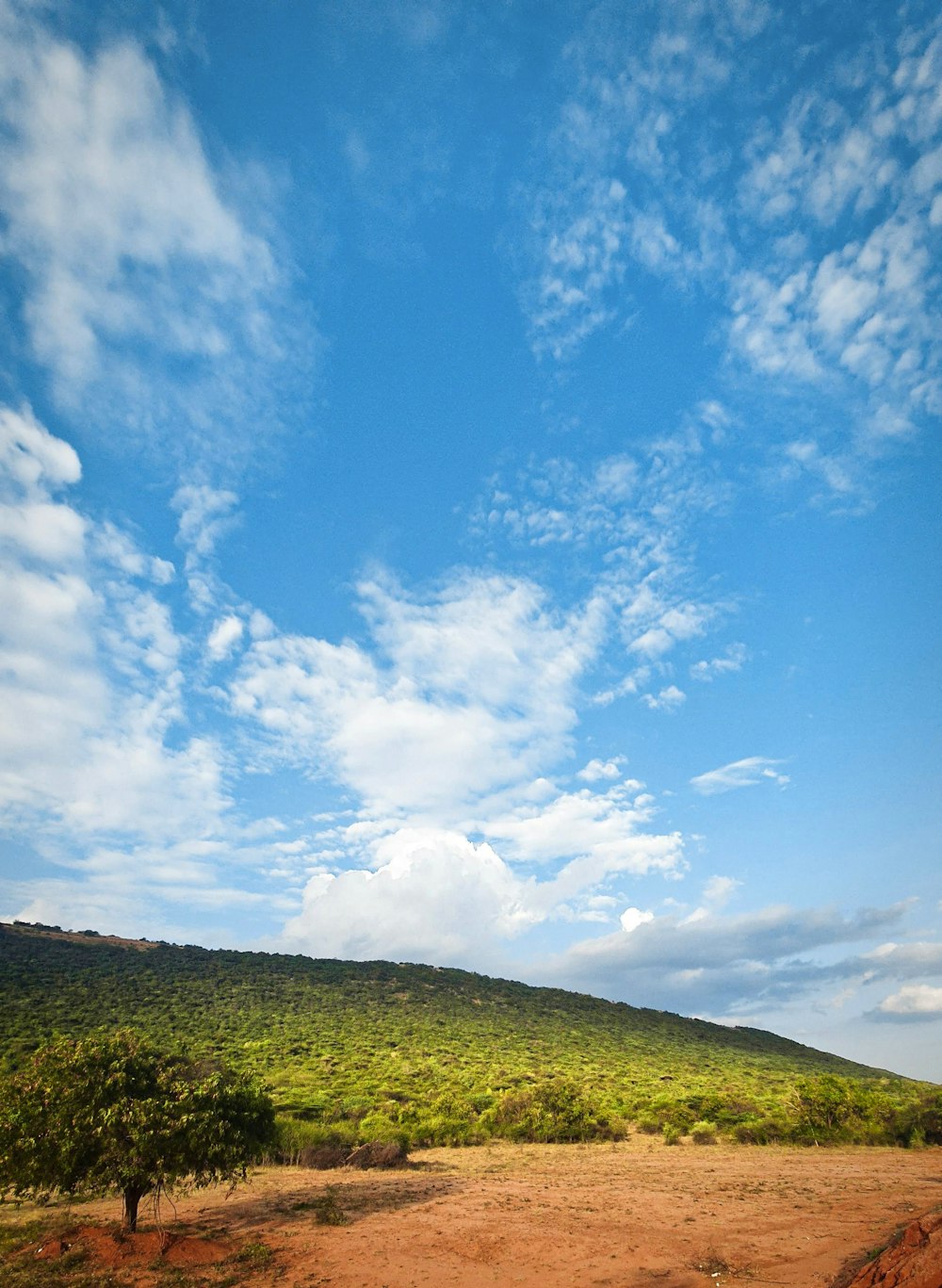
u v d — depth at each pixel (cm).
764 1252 1712
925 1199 2377
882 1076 10738
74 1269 1655
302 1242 1869
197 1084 2020
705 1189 2709
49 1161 1786
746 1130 4631
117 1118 1822
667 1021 12525
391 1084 5862
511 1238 1886
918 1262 1185
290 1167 3369
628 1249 1764
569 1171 3284
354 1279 1559
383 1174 3183
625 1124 5206
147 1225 2030
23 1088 1880
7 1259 1748
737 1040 12181
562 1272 1586
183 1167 1877
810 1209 2258
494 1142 4547
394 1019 9425
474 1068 7125
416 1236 1917
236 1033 7638
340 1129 4059
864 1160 3834
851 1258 1595
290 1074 5969
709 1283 1476
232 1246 1852
